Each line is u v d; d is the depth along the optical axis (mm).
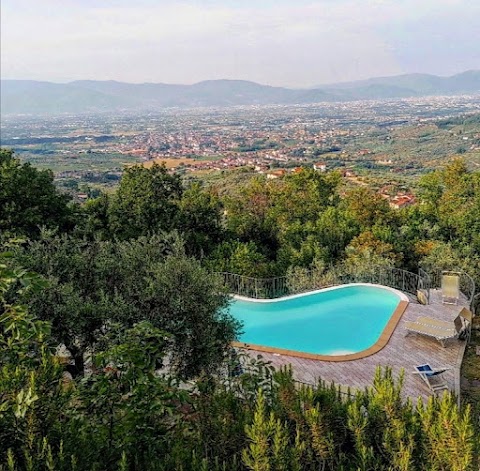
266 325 14938
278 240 26094
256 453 4871
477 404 10133
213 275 9375
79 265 9484
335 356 12086
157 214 22219
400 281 18828
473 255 20781
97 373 5598
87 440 4840
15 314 4602
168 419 6660
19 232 16172
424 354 12156
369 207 27438
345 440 5777
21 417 4438
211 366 8953
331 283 18719
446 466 5074
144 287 9164
